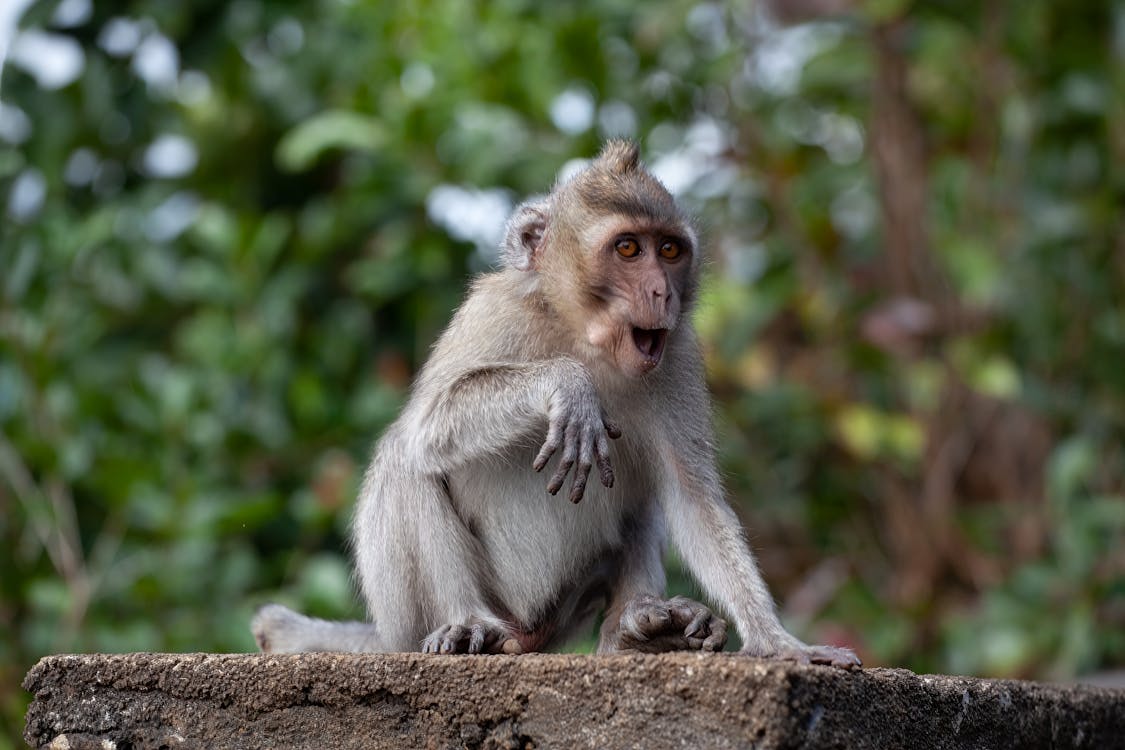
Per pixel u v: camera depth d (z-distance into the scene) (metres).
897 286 19.81
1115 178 20.84
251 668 9.34
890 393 20.20
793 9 19.38
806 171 21.52
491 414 10.85
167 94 21.72
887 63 20.00
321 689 9.16
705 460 11.52
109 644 15.88
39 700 9.79
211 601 16.80
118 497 16.92
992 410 20.03
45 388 17.56
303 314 21.11
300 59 21.77
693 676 8.16
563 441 10.38
